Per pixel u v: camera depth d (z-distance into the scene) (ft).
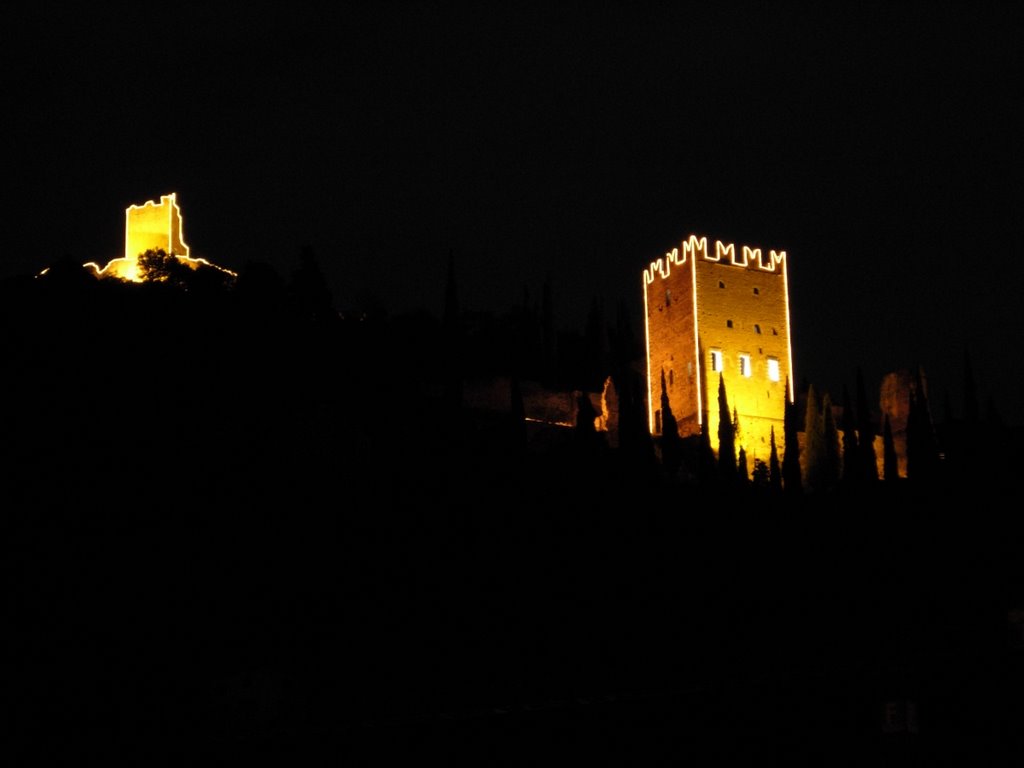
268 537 193.98
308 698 145.79
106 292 250.57
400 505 217.15
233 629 166.71
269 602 176.45
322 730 123.65
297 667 154.51
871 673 142.10
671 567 221.25
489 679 160.45
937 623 200.85
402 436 243.19
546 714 125.90
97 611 163.12
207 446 211.41
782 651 185.98
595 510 234.38
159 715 135.74
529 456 250.98
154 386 221.05
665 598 208.95
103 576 171.42
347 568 191.72
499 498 228.84
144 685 145.38
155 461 202.18
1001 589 220.64
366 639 171.01
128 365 224.74
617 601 204.13
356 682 154.71
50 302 240.32
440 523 213.87
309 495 211.82
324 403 241.96
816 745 128.36
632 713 128.57
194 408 219.61
